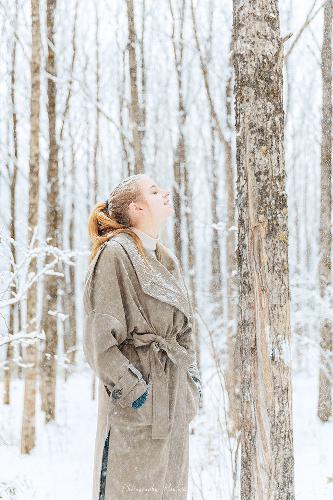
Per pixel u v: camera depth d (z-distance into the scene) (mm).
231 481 3707
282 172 1960
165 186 14133
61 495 4371
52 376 8969
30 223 7137
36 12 7375
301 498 4027
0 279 4801
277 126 1957
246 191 1955
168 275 2275
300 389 10711
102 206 2404
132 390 2035
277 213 1937
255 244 1931
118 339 2109
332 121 8578
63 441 7492
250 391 1950
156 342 2168
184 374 2229
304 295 7574
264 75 1953
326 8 7836
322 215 8133
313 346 7809
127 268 2188
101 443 2178
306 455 5930
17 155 10531
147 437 2100
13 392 13422
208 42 10758
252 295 1938
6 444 7199
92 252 2305
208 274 19094
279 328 1916
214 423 5324
